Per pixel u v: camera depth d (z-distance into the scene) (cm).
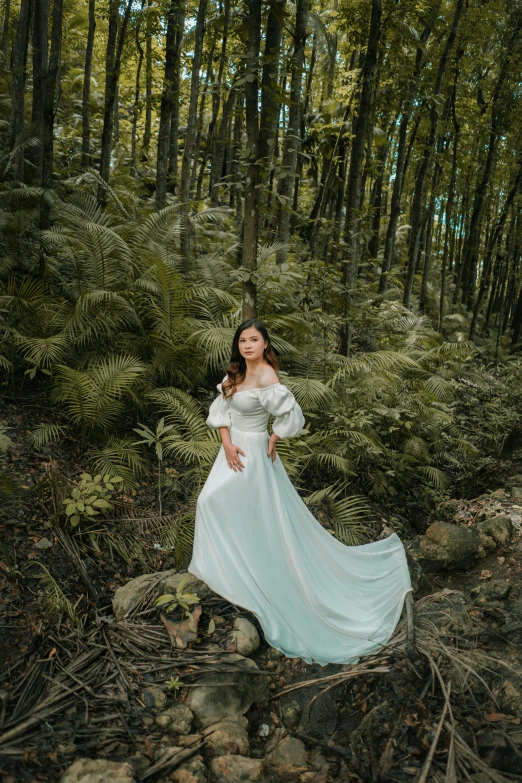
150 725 242
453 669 273
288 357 629
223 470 306
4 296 510
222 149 1173
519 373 934
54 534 354
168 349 530
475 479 639
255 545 296
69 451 436
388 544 354
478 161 1427
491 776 209
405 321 872
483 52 1234
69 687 254
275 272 591
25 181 876
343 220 1327
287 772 231
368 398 592
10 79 1259
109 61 913
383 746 238
